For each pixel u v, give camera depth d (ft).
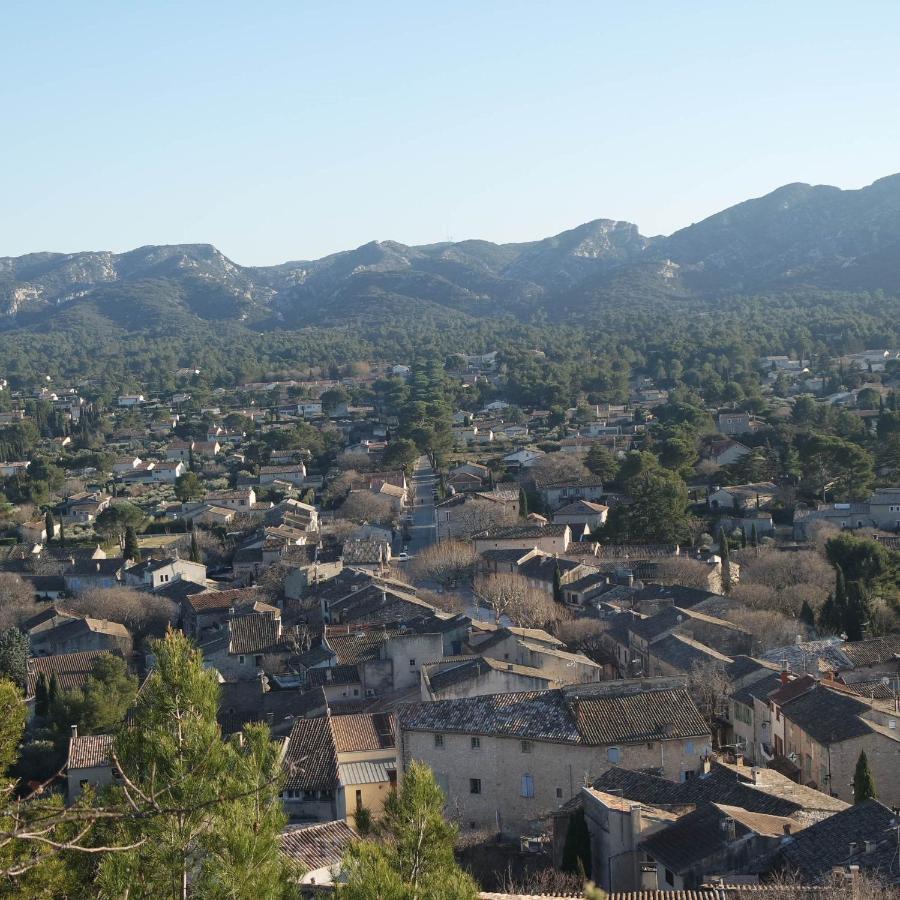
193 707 111.96
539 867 195.83
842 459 565.12
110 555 586.45
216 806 101.45
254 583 508.53
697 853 166.20
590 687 245.65
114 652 407.44
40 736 322.96
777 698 251.80
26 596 504.84
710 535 531.50
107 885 98.68
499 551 481.46
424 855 109.40
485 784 229.66
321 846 170.09
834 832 163.84
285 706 321.32
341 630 376.89
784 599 385.91
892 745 219.20
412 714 238.48
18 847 104.27
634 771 214.69
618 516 514.27
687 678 278.05
